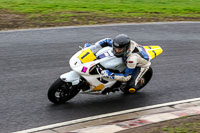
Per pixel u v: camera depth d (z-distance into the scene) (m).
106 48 16.08
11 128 14.00
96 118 15.22
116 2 49.12
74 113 15.68
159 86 19.70
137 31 32.19
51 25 32.72
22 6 41.09
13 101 16.70
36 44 26.39
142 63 16.52
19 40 27.19
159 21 37.47
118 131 13.20
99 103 17.00
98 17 37.38
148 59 16.86
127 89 16.73
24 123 14.49
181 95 18.53
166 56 25.36
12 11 37.94
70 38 28.48
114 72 16.06
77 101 17.09
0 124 14.31
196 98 18.17
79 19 35.84
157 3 50.72
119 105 16.86
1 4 41.59
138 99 17.77
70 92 15.98
